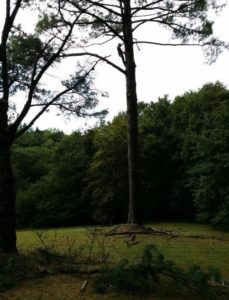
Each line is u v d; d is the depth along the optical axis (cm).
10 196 1059
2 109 1069
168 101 2712
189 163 2322
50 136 4091
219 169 1789
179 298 741
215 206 1862
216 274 740
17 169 3156
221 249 1227
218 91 2448
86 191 2800
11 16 1074
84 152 2920
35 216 2920
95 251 1182
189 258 1092
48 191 2950
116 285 770
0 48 1076
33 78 1123
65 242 1362
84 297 746
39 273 863
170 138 2506
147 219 2520
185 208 2403
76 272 868
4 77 1084
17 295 765
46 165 3334
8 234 1043
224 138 1809
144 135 2531
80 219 2891
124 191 2530
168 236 1480
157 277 774
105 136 2583
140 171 2472
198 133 2308
